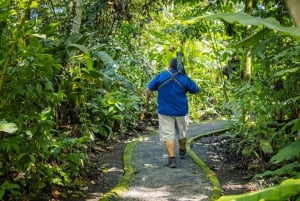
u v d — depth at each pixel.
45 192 3.85
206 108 9.45
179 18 3.52
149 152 5.73
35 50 3.23
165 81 5.13
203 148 6.00
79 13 5.09
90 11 6.32
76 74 4.55
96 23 6.59
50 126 3.43
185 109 5.20
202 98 9.63
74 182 4.18
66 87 4.36
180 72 5.22
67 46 4.00
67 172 4.12
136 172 4.70
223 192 4.09
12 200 3.49
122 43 7.65
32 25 3.57
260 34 1.05
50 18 5.46
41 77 3.33
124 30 7.45
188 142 6.23
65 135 4.20
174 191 4.10
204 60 9.49
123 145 6.29
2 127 2.18
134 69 7.88
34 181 3.67
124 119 7.10
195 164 5.07
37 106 3.51
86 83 4.88
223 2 5.57
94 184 4.34
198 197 3.93
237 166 4.91
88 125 5.32
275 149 4.49
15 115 3.36
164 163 5.13
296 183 0.58
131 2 7.21
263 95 4.20
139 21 7.61
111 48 6.70
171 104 5.08
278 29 0.66
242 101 4.75
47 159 3.79
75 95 4.46
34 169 3.65
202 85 9.61
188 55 9.23
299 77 3.38
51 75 3.48
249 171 4.63
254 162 4.80
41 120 3.42
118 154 5.70
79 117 5.06
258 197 0.56
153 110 8.50
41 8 5.41
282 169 1.51
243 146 5.36
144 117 8.30
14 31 3.16
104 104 6.05
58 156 4.02
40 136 3.43
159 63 9.31
